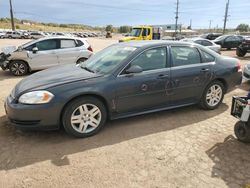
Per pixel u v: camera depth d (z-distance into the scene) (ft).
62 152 11.30
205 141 12.42
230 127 14.07
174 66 14.79
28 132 13.23
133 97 13.55
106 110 13.28
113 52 15.20
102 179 9.41
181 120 15.01
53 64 30.22
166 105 14.98
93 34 237.25
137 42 15.61
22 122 11.87
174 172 9.87
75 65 16.28
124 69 13.30
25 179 9.39
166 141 12.37
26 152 11.28
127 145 11.96
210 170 10.02
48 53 29.68
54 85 12.12
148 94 13.96
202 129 13.80
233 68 16.99
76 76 13.09
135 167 10.18
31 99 11.66
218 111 16.61
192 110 16.69
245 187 9.02
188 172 9.88
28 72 30.89
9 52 29.58
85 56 31.73
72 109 12.16
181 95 15.21
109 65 13.83
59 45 30.50
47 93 11.72
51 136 12.83
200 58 15.92
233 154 11.18
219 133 13.32
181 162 10.55
